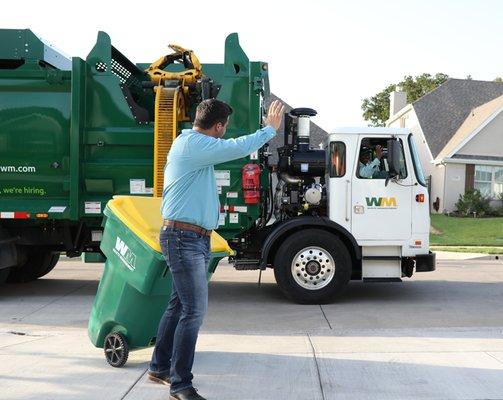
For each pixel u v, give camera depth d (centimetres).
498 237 2330
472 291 1094
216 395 484
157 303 540
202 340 671
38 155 970
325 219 963
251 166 949
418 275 1316
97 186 970
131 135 964
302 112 995
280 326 804
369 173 973
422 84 5809
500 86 3784
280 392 491
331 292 955
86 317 871
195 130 475
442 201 3184
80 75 955
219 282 1218
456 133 3428
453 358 581
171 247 463
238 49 973
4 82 967
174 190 464
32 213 969
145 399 475
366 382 513
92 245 1045
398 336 693
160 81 1009
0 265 981
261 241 1018
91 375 534
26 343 654
